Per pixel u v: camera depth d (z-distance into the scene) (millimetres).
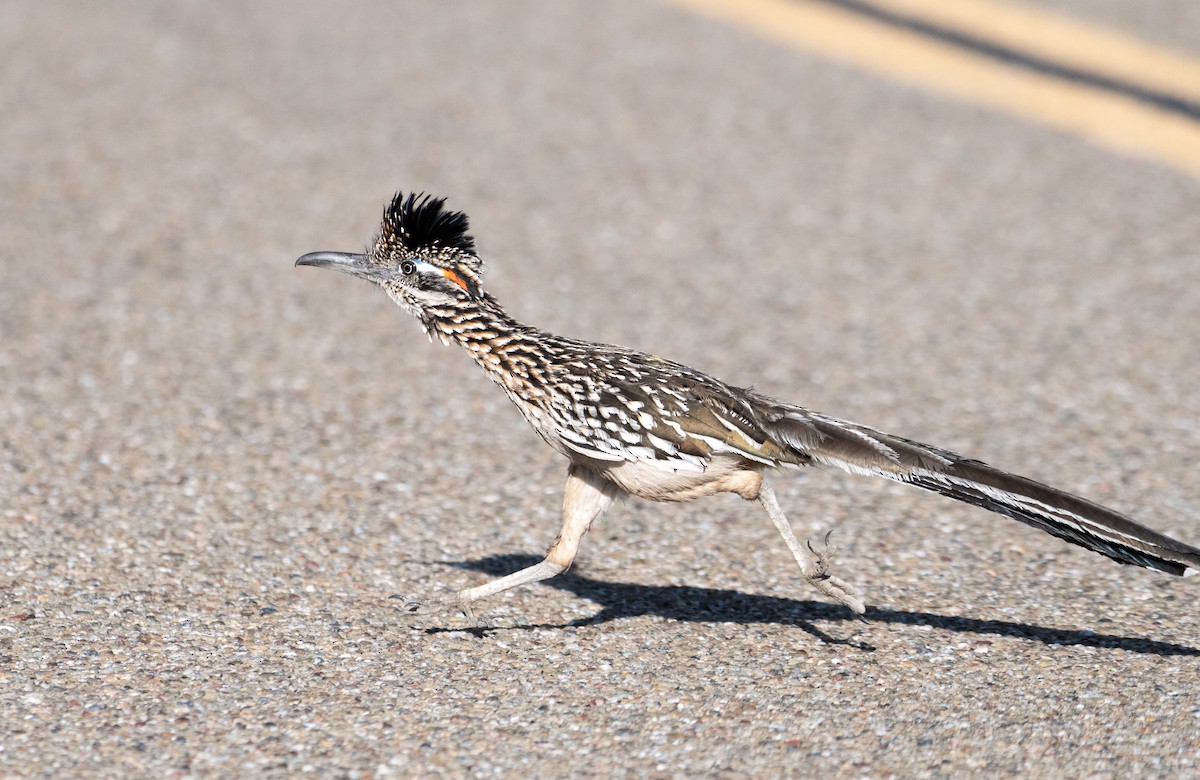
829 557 13445
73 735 11891
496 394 20469
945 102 33938
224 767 11484
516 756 11711
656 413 13031
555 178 29625
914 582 15070
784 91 34875
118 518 16203
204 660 13219
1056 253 26188
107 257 25266
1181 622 14102
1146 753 11648
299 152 30594
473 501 17016
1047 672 13094
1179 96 33500
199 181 28953
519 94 34562
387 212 14125
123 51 37094
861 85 35188
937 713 12367
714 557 15703
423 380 20828
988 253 26234
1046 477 17906
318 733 12016
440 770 11492
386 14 40812
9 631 13641
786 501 17109
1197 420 19594
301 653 13422
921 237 26969
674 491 13453
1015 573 15250
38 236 26062
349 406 19797
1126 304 23969
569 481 13859
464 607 13734
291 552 15539
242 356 21484
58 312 22859
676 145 31594
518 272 25016
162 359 21234
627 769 11523
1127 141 31438
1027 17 39469
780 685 12922
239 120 32406
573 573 15297
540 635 13914
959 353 22062
